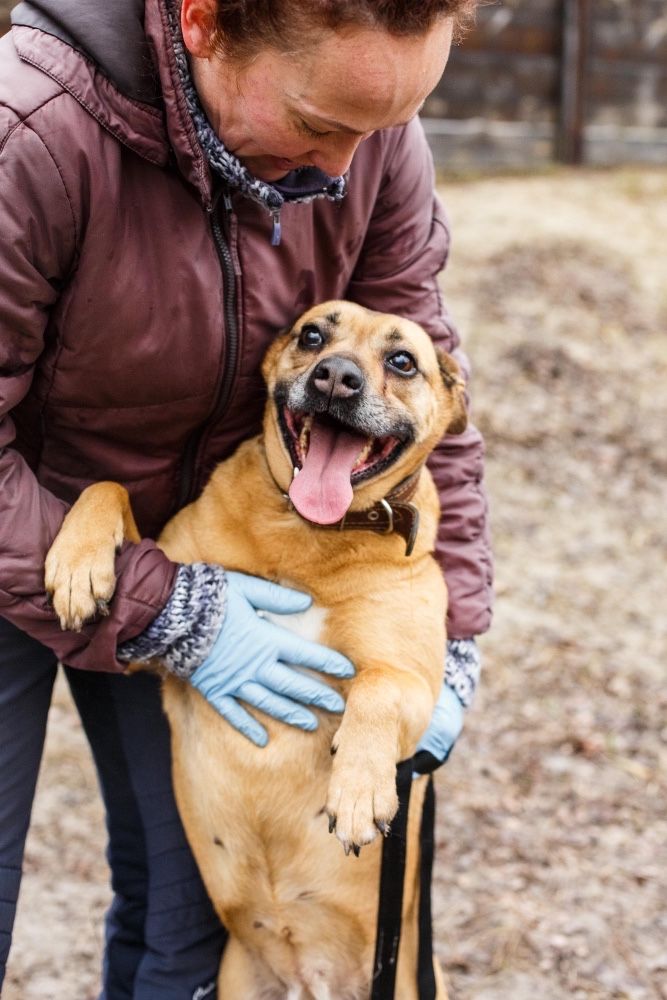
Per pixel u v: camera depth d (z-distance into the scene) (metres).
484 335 6.93
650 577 5.24
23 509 1.90
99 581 1.91
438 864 3.49
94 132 1.75
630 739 4.14
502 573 5.12
